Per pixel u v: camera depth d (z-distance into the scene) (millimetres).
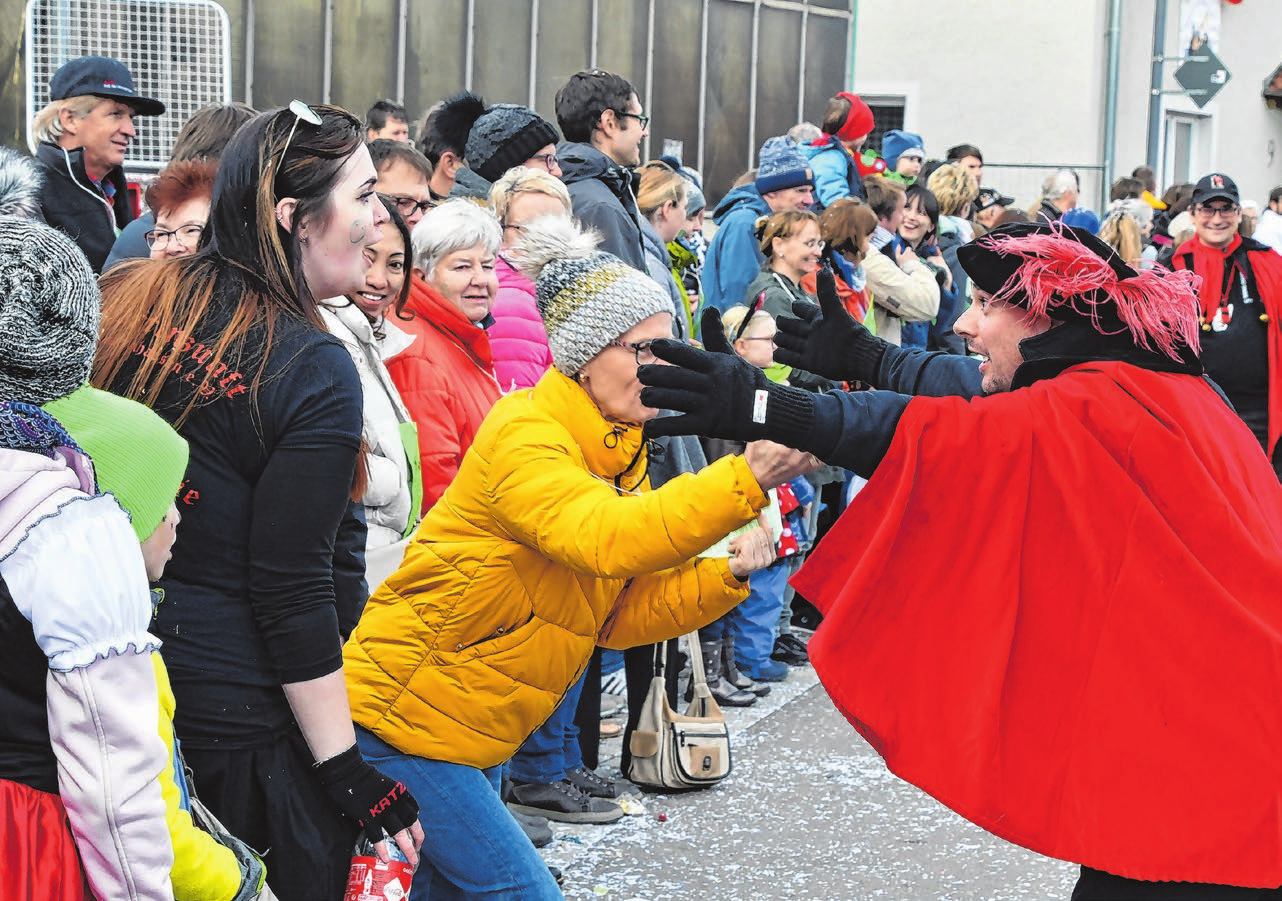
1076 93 17828
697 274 6715
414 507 3547
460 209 4090
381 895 2344
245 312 2252
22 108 8320
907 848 4430
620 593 2857
